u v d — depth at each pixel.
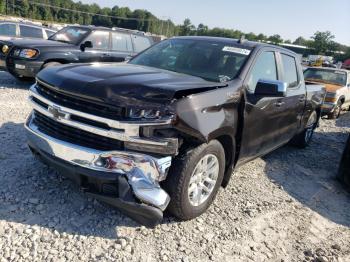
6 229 3.21
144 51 5.09
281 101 4.98
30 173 4.21
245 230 3.81
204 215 3.93
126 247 3.21
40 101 3.57
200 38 4.97
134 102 3.07
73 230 3.34
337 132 9.86
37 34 13.50
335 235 4.12
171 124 3.12
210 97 3.52
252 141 4.43
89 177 3.16
